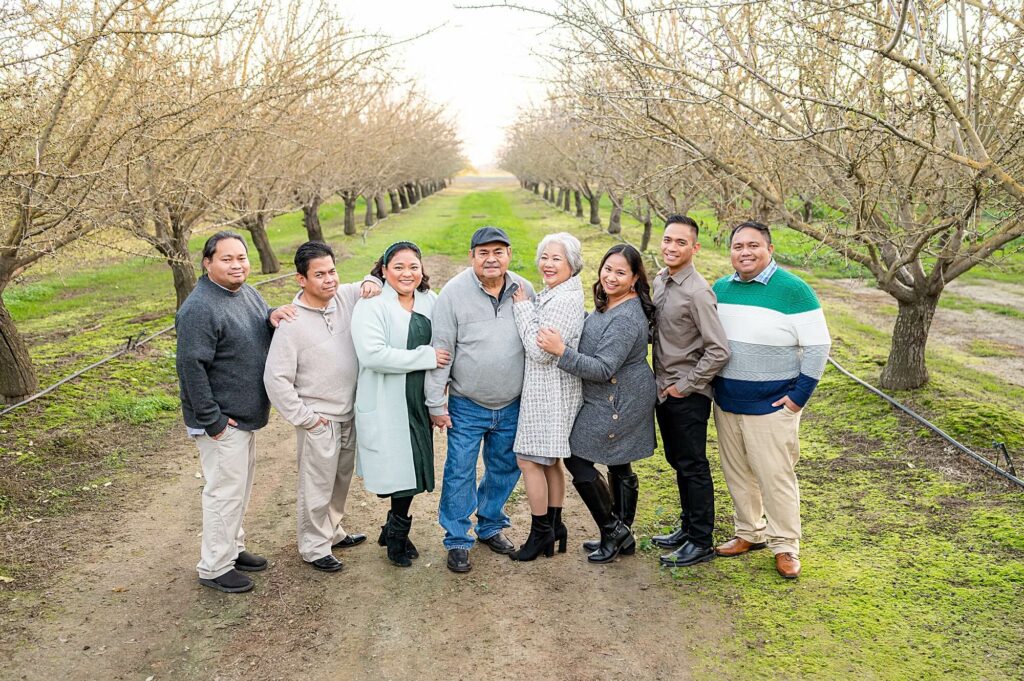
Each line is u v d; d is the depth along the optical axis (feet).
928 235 17.10
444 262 57.41
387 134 65.21
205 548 12.12
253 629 11.27
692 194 31.48
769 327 11.63
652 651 10.54
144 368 26.43
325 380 12.14
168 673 10.24
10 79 16.61
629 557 13.30
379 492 12.39
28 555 13.60
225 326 11.37
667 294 12.21
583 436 12.36
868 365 24.79
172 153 23.44
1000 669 9.73
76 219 19.97
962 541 13.23
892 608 11.24
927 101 13.23
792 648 10.43
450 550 13.05
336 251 64.85
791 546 12.27
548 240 12.34
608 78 19.72
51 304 43.62
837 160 16.03
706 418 12.42
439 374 12.38
